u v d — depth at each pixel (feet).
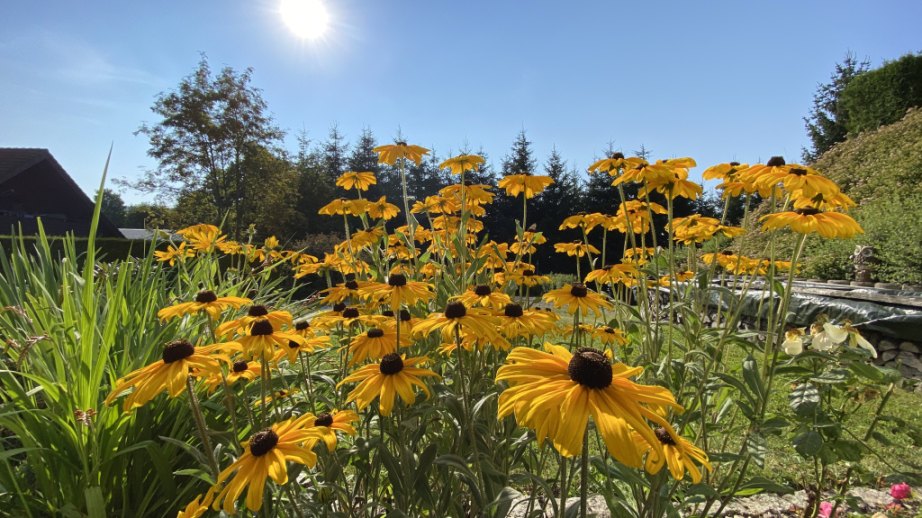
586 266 40.70
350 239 10.62
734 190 7.18
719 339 6.46
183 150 67.77
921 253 22.65
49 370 6.28
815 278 27.89
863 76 49.39
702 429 5.96
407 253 10.94
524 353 3.59
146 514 6.02
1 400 6.93
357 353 5.86
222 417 7.12
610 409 2.87
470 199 10.92
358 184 11.49
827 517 6.79
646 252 9.89
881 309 17.22
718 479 7.90
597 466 5.27
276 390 6.84
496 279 9.73
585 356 3.07
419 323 5.47
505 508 4.86
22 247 8.71
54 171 56.65
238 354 6.56
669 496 5.29
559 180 68.95
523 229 10.07
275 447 3.89
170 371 4.36
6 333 6.83
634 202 9.42
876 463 9.15
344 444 6.38
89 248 6.57
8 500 5.61
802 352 5.74
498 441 6.08
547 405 2.91
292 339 5.36
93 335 6.11
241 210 71.92
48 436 5.79
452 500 5.51
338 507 6.15
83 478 5.65
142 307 8.11
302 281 34.17
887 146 38.06
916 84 44.42
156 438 6.44
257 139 71.72
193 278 10.30
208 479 4.51
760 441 5.13
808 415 5.38
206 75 68.69
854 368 5.36
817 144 74.02
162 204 71.97
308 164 99.91
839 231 4.85
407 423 5.07
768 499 8.34
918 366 16.21
